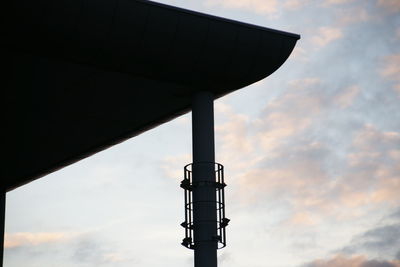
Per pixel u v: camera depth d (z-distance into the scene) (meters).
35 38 22.03
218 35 23.20
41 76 24.50
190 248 22.75
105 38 22.34
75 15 21.80
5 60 23.38
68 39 22.19
